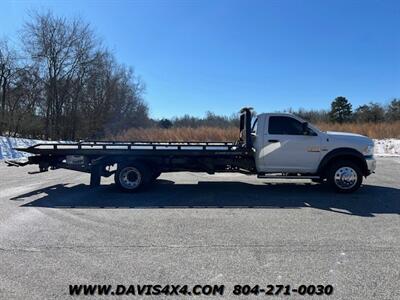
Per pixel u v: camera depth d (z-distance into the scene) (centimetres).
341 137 977
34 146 1035
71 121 4388
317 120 4984
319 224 669
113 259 492
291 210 782
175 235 598
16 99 3891
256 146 993
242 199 902
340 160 981
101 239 577
